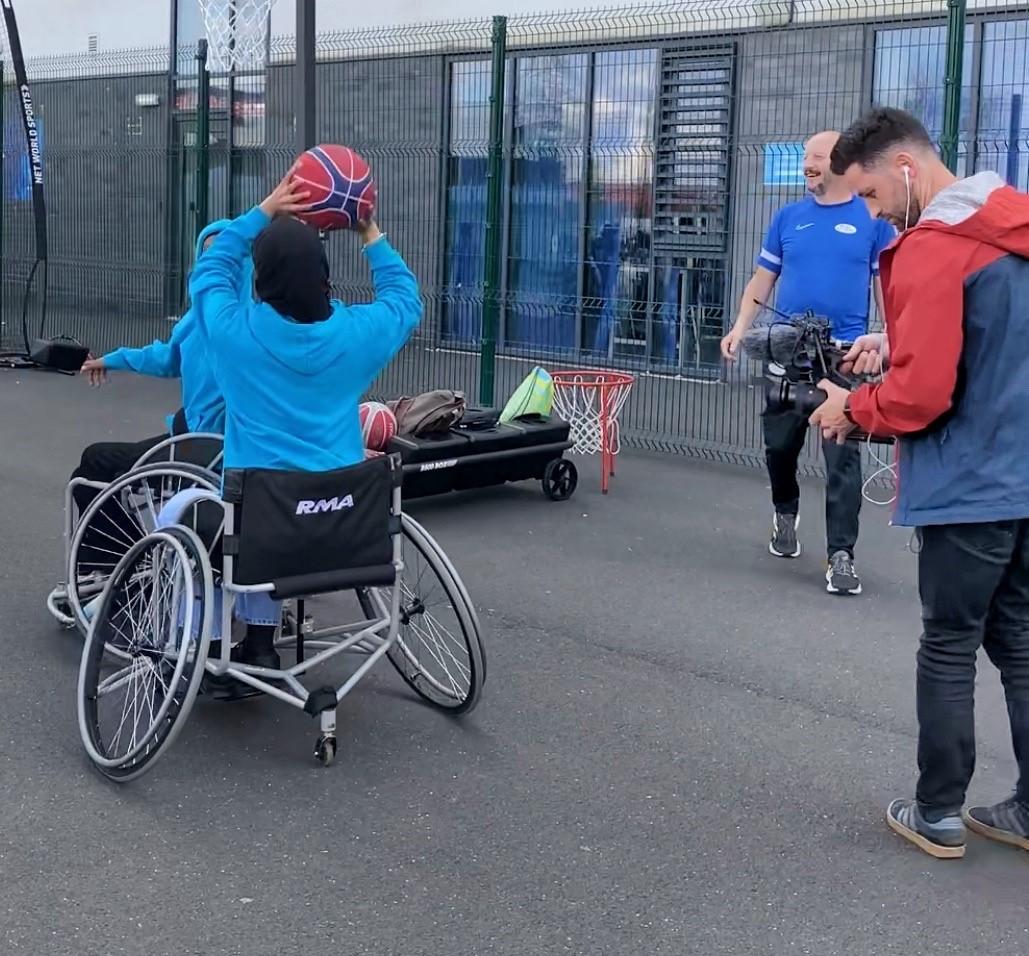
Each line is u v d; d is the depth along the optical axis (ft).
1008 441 11.62
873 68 34.35
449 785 14.01
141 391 39.86
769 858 12.55
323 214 14.57
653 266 38.29
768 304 22.07
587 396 29.12
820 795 13.89
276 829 12.96
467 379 36.45
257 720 15.65
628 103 39.65
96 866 12.14
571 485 27.35
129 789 13.74
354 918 11.35
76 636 18.17
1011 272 11.40
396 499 14.62
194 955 10.73
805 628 19.36
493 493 27.86
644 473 30.01
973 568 11.85
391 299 14.74
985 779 14.37
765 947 11.04
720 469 30.50
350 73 46.01
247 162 42.70
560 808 13.51
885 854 12.66
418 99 44.24
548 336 35.63
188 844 12.61
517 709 16.10
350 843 12.70
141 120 50.39
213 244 14.62
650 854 12.59
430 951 10.87
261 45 45.34
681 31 38.17
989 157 31.17
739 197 36.68
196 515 14.85
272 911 11.44
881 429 11.91
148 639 14.55
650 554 23.25
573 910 11.55
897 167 12.35
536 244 39.81
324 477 13.92
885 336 13.88
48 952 10.72
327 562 14.11
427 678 16.15
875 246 20.92
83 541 17.51
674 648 18.40
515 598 20.57
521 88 42.06
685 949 10.98
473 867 12.28
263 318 13.88
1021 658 12.41
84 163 48.11
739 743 15.20
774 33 36.19
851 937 11.23
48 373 42.83
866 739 15.38
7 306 50.67
